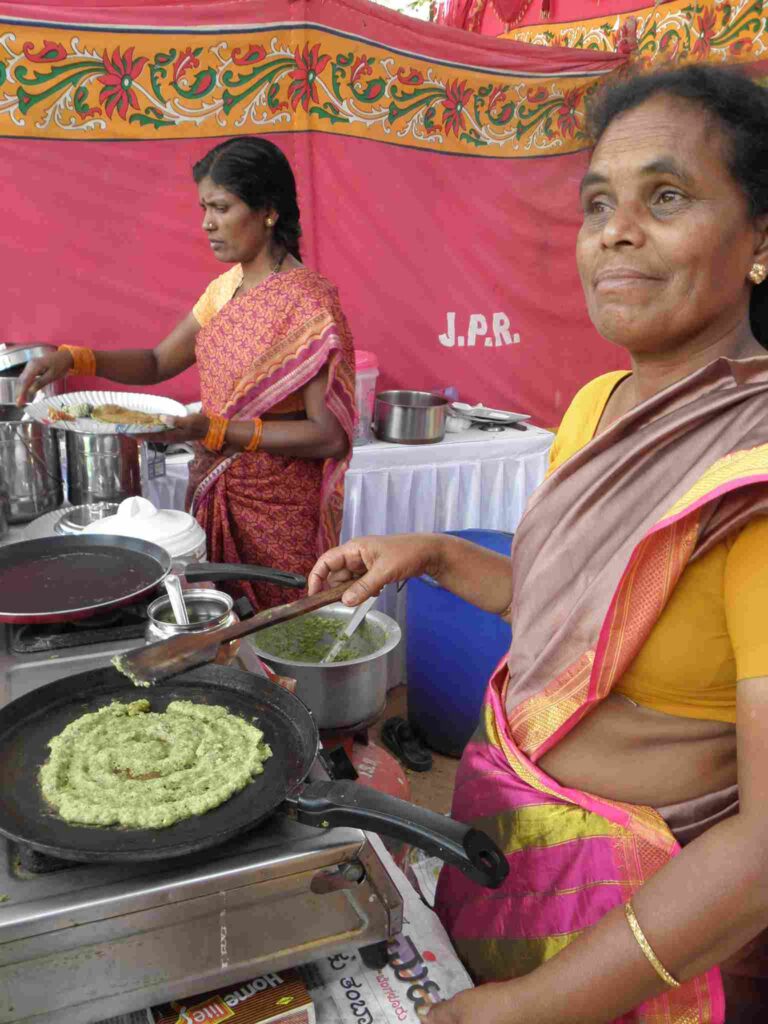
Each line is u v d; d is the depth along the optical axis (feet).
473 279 11.48
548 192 11.44
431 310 11.39
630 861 2.57
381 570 3.39
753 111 2.09
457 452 9.84
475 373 11.96
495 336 11.89
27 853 2.40
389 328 11.27
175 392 10.29
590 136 2.45
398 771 5.41
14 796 2.68
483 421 10.76
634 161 2.17
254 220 6.50
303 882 2.44
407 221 10.84
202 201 6.52
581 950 2.23
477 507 10.09
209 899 2.33
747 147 2.10
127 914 2.24
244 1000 2.48
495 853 2.28
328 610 6.49
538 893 2.75
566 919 2.67
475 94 10.62
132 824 2.51
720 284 2.23
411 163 10.60
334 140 10.13
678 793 2.64
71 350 7.20
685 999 2.51
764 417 2.23
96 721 3.06
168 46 9.05
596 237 2.34
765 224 2.22
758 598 2.10
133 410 6.20
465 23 14.11
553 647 2.63
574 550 2.60
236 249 6.61
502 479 10.21
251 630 3.10
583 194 2.39
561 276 11.94
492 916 2.93
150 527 4.76
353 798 2.39
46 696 3.18
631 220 2.22
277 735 3.05
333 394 6.44
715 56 2.42
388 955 2.70
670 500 2.36
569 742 2.74
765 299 2.47
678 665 2.44
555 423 12.75
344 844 2.46
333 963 2.67
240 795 2.69
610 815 2.63
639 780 2.65
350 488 9.36
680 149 2.12
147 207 9.60
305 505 6.77
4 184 9.06
